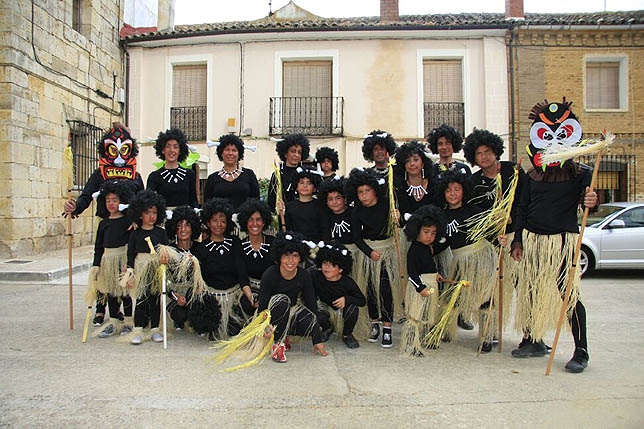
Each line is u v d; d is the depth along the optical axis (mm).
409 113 13641
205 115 14203
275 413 3086
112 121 13758
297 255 4297
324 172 5746
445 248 4738
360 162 13664
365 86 13688
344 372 3885
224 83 14008
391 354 4410
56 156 11281
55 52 11250
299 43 13781
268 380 3684
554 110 4145
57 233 11312
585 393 3426
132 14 15531
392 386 3562
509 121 13461
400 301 4742
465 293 4500
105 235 4898
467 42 13578
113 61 13867
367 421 2977
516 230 4305
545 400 3299
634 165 13359
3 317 5719
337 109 13664
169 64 14273
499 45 13469
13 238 9961
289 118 13898
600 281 8977
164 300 4508
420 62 13602
